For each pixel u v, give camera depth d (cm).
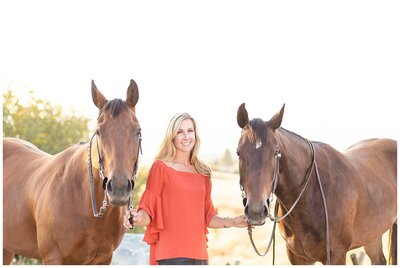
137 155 392
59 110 1140
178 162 408
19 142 580
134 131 390
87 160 431
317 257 506
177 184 390
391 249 630
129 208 390
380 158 599
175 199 389
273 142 435
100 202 427
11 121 1098
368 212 536
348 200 501
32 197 473
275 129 455
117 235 452
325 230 489
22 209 485
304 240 499
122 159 376
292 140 482
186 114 407
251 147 426
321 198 490
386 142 635
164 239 387
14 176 513
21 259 852
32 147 586
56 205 443
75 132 1125
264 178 418
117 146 378
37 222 457
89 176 421
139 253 721
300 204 489
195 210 393
